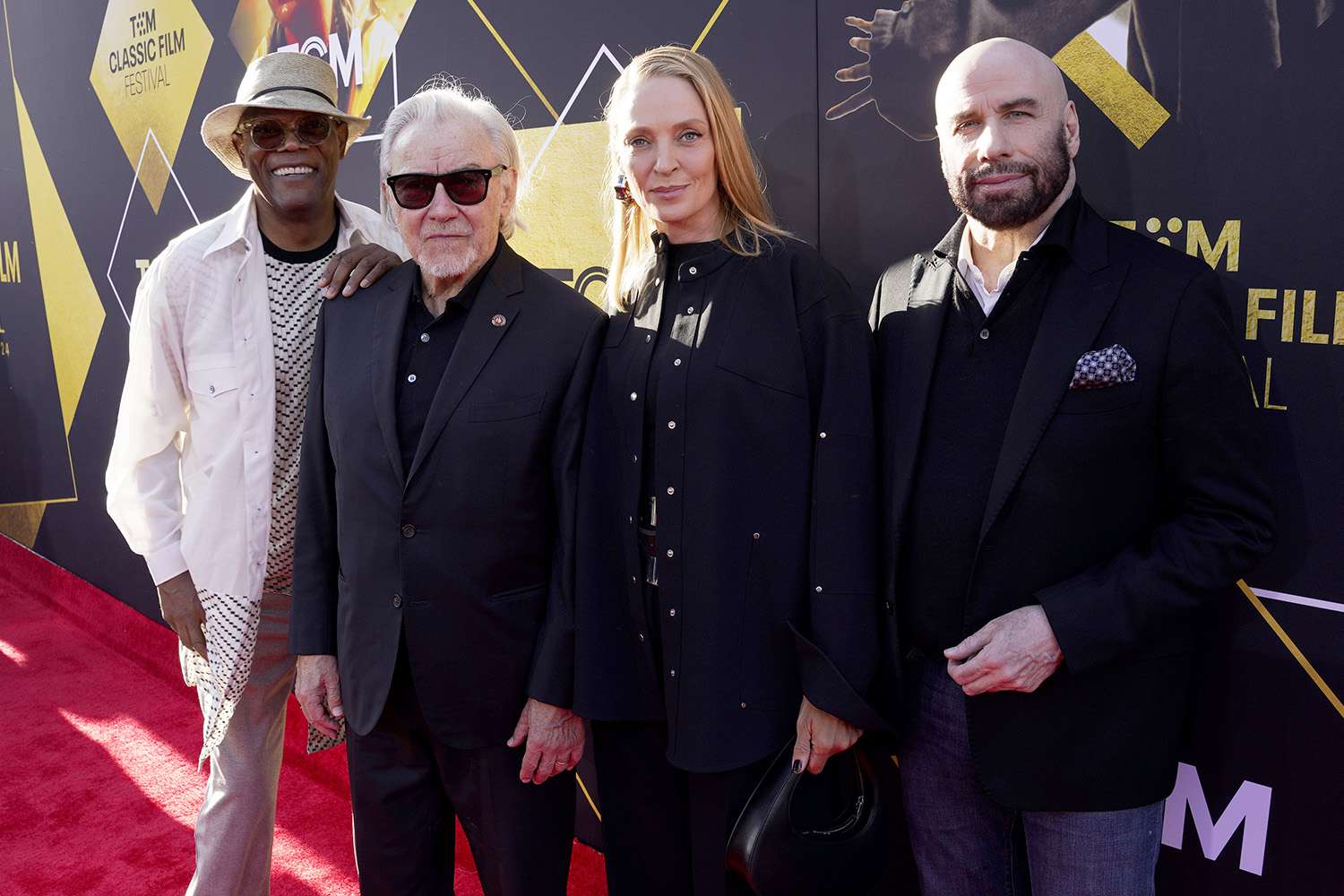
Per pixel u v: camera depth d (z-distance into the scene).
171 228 3.89
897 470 1.59
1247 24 1.59
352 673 1.84
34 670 4.03
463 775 1.85
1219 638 1.74
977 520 1.51
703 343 1.62
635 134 1.64
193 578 2.16
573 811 1.92
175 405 2.19
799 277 1.63
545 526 1.82
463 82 2.73
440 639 1.77
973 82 1.46
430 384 1.80
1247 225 1.62
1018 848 1.75
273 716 2.26
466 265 1.75
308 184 2.10
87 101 4.24
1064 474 1.44
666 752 1.75
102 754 3.31
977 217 1.48
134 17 3.89
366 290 1.93
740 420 1.60
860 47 1.98
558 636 1.76
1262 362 1.64
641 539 1.72
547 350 1.78
